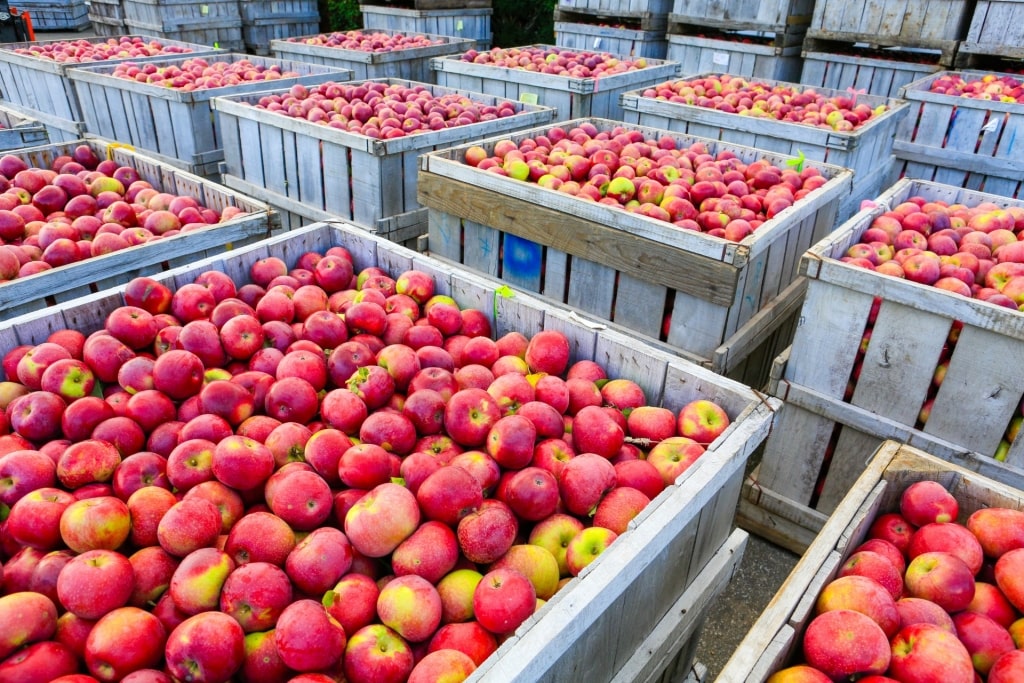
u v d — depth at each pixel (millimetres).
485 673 1363
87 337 2664
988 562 1984
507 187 3812
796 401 3188
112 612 1573
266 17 11914
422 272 3080
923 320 2756
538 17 12555
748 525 3582
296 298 2891
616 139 4945
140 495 1831
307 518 1831
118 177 4266
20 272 3131
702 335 3377
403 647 1618
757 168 4414
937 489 2055
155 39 9297
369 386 2291
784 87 6727
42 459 1946
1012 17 6715
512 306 2830
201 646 1475
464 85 7363
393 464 2023
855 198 5461
